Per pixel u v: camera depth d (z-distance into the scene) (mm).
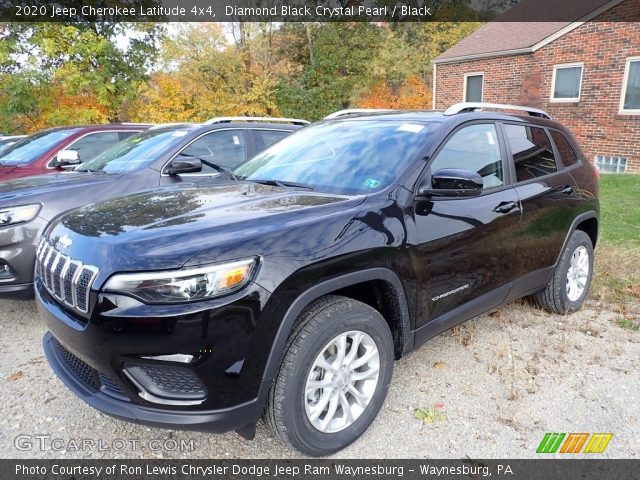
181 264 2012
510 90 16406
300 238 2256
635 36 13070
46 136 7027
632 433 2654
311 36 25062
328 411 2428
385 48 26453
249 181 3369
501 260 3338
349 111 4090
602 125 14156
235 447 2570
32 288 3840
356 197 2664
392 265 2566
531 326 3977
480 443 2580
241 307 2049
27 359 3445
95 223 2477
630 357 3469
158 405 2092
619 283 4867
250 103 20688
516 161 3602
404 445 2570
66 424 2732
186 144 5184
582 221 4211
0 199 3846
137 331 1997
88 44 17047
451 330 3891
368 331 2525
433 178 2760
